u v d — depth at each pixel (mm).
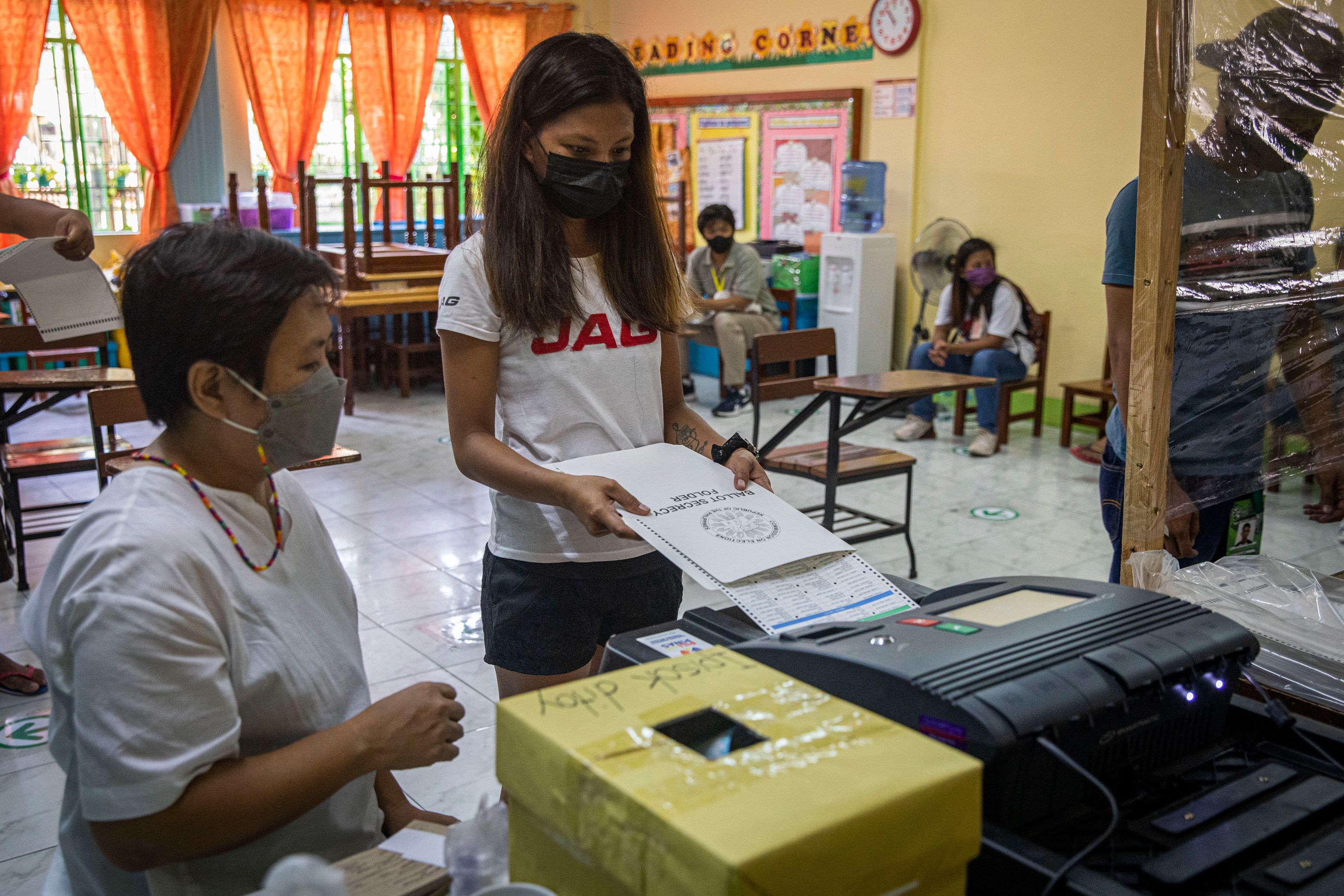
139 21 7523
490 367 1489
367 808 1155
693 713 793
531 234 1439
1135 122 5691
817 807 658
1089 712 849
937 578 3807
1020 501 4746
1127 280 2006
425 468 5273
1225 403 1892
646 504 1291
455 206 6867
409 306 6508
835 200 7344
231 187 6918
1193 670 933
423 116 8891
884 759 722
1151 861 792
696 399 7082
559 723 773
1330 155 1852
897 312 7109
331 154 8797
